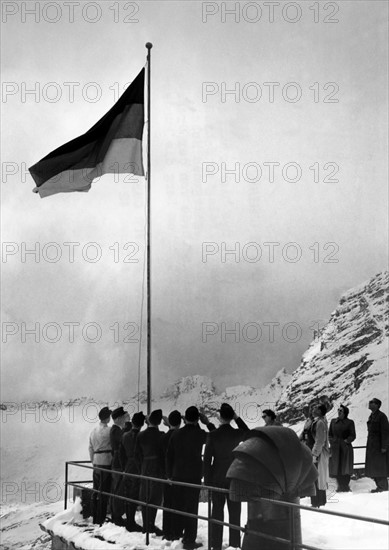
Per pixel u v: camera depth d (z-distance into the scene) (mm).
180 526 10930
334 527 11219
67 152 18469
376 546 9711
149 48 18812
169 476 10828
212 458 10094
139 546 10953
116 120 18562
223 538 10844
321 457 13062
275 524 7293
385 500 13812
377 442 15727
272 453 7324
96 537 12156
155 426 12000
